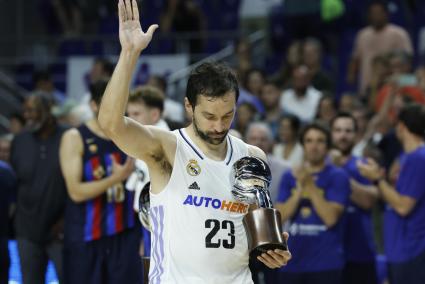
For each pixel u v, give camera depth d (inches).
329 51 989.2
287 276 489.1
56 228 486.3
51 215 481.7
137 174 419.2
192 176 258.1
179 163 258.1
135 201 418.3
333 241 487.8
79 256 427.5
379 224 609.6
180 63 909.8
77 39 1039.6
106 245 428.1
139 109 425.1
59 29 1115.3
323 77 847.1
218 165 261.4
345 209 494.9
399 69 765.9
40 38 1044.5
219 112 250.7
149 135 254.7
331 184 491.5
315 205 482.9
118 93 241.6
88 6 1110.4
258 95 819.4
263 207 251.4
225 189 259.9
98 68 784.3
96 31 1105.4
